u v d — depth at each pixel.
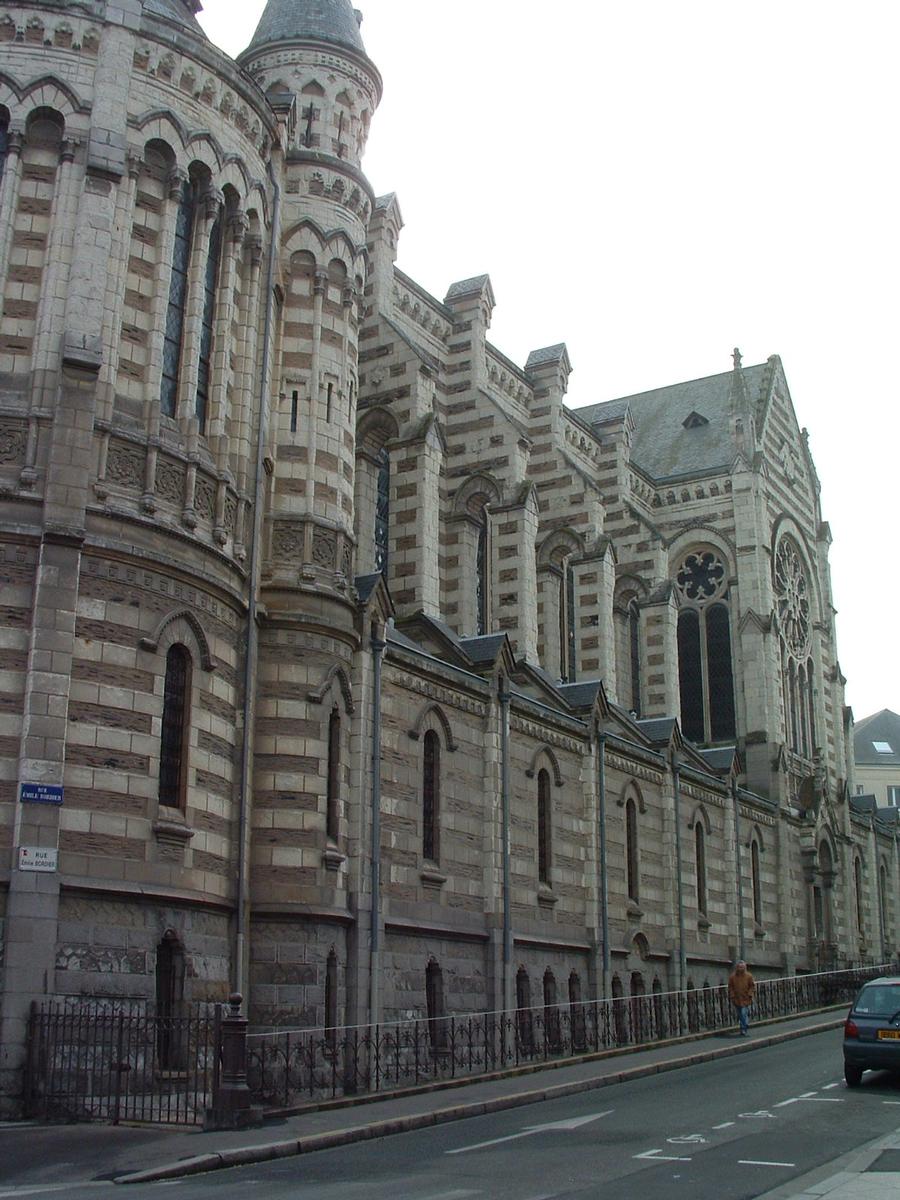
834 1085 29.59
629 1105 26.69
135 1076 23.62
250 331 33.06
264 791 31.47
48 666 25.94
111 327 28.86
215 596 29.88
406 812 35.47
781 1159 19.20
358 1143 22.17
